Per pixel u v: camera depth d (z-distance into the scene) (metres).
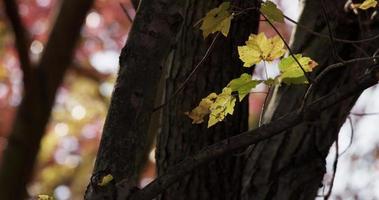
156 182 2.77
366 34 3.87
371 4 3.25
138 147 2.79
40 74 6.66
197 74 3.99
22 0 10.67
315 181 4.04
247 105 4.13
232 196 4.04
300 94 4.00
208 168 3.99
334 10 4.00
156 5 2.82
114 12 10.80
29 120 6.54
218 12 2.93
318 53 3.97
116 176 2.74
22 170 6.50
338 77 3.94
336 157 3.61
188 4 4.02
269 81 2.88
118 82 2.81
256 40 2.85
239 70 4.03
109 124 2.78
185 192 3.97
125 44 2.84
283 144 4.03
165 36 2.82
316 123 3.88
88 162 11.92
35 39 10.27
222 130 4.01
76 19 7.07
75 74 11.02
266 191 4.02
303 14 4.11
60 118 11.82
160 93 4.29
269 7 2.93
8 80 10.81
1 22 9.44
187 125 4.00
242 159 4.11
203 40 4.00
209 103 3.00
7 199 6.46
